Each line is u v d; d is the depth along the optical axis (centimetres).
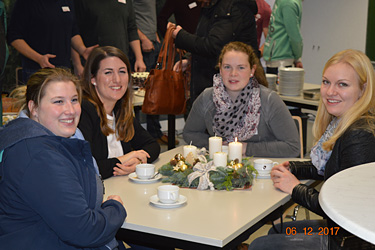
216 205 183
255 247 187
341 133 187
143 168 215
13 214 146
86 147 157
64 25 439
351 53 195
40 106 158
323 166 213
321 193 105
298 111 455
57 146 149
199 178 204
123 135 246
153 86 340
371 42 675
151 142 259
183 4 421
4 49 356
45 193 141
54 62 440
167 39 350
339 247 117
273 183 213
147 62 563
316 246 184
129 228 165
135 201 188
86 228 145
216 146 228
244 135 266
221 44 344
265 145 258
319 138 226
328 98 199
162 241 160
